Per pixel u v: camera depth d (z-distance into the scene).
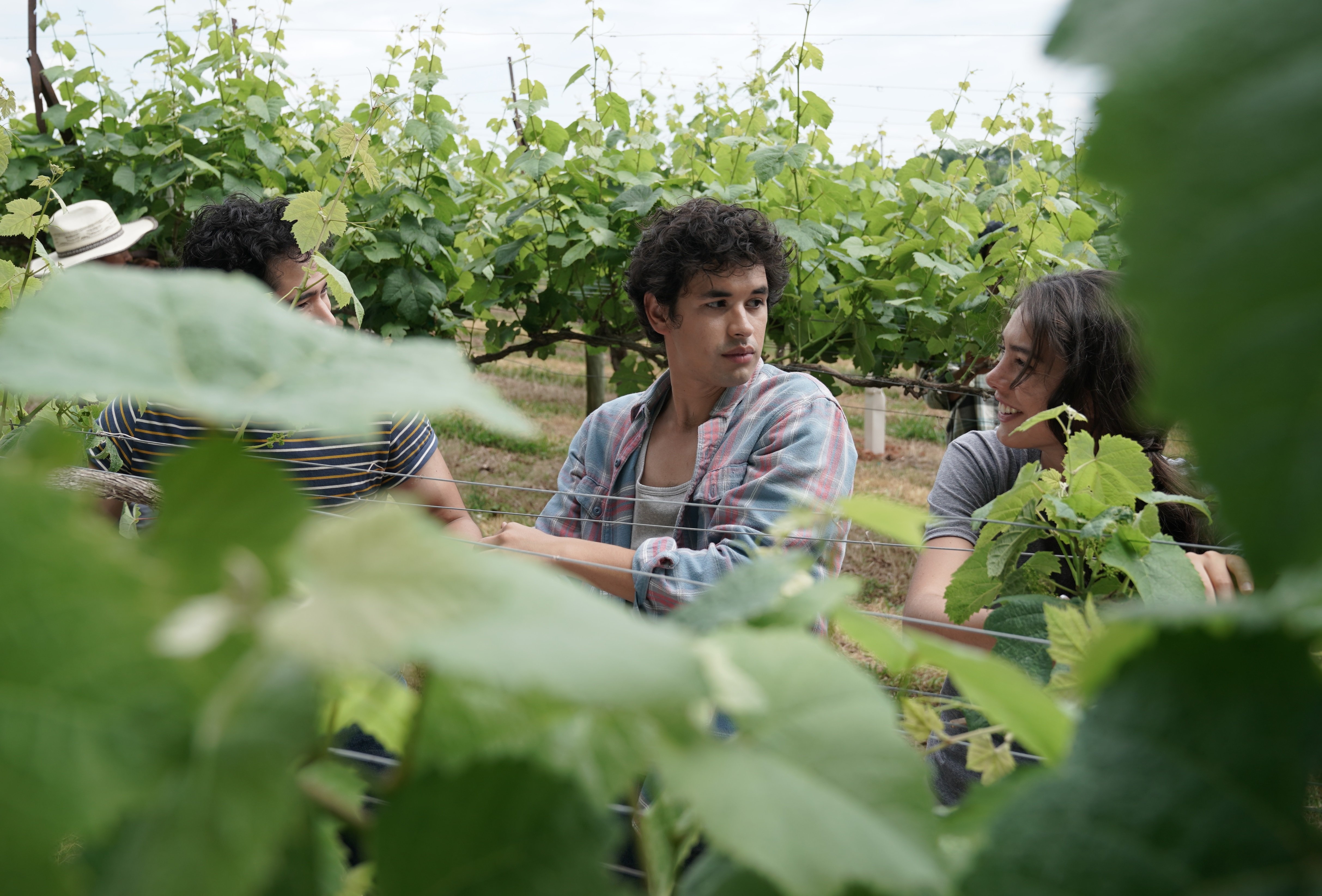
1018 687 0.42
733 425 2.28
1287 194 0.23
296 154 6.03
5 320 0.33
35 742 0.28
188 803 0.27
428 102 5.46
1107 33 0.26
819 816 0.34
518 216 5.37
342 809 0.37
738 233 2.23
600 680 0.28
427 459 2.42
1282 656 0.34
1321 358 0.23
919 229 5.43
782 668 0.39
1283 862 0.32
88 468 1.90
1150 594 1.05
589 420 2.54
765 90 5.88
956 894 0.34
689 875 0.43
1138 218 0.25
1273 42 0.24
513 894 0.34
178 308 0.35
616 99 5.87
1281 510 0.23
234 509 0.31
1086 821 0.34
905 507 0.56
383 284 5.41
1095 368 1.79
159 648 0.28
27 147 5.75
